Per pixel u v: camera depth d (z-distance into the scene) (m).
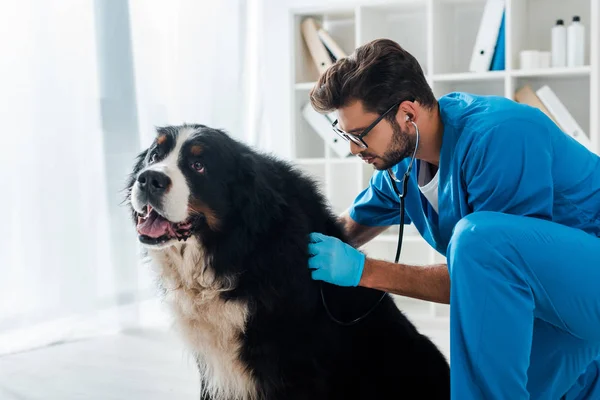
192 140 1.70
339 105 1.63
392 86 1.59
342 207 4.05
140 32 3.21
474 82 3.64
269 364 1.67
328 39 3.64
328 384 1.68
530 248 1.51
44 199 2.80
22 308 2.78
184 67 3.49
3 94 2.65
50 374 2.51
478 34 3.32
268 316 1.65
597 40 3.12
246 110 4.01
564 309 1.55
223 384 1.78
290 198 1.76
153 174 1.61
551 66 3.30
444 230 1.81
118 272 3.12
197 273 1.72
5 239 2.70
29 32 2.72
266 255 1.66
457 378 1.54
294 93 3.67
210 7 3.63
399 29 3.83
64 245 2.88
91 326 3.03
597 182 1.69
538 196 1.58
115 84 3.07
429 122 1.69
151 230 1.68
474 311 1.51
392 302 1.88
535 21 3.53
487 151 1.59
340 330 1.72
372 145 1.67
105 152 3.06
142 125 3.24
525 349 1.52
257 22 4.10
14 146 2.70
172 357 2.74
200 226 1.70
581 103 3.44
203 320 1.76
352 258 1.67
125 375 2.51
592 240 1.56
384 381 1.76
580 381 1.74
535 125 1.60
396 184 1.91
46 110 2.79
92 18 2.96
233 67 3.84
